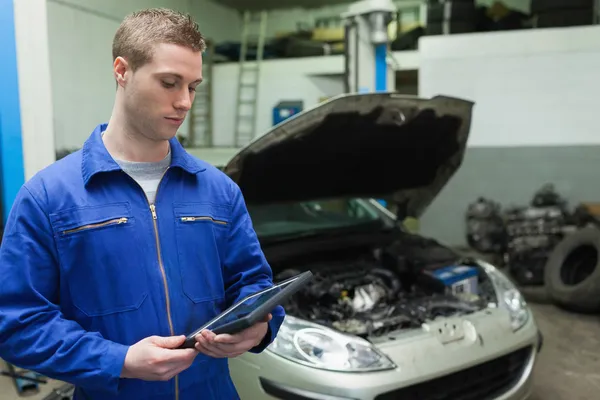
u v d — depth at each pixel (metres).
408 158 3.20
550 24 6.07
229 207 1.37
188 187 1.30
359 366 2.09
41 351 1.07
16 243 1.11
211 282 1.29
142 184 1.24
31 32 2.92
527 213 5.63
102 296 1.15
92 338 1.10
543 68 6.08
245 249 1.38
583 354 3.67
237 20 9.79
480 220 6.31
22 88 2.92
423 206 3.73
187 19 1.16
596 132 6.01
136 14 1.16
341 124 2.58
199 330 1.14
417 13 8.77
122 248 1.17
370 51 4.82
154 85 1.10
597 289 4.19
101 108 6.48
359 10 4.74
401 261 3.00
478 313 2.54
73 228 1.14
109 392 1.08
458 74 6.36
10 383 3.27
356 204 3.74
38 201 1.13
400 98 2.56
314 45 7.93
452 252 3.16
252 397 2.19
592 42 5.88
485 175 6.50
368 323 2.37
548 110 6.14
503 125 6.33
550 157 6.22
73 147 6.04
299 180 3.00
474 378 2.32
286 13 9.63
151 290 1.19
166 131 1.16
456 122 2.95
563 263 4.67
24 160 2.96
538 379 3.30
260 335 1.18
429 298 2.68
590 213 5.41
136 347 1.07
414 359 2.17
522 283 5.25
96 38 6.34
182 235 1.25
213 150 4.50
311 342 2.19
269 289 1.23
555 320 4.34
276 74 7.86
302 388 2.07
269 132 2.40
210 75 8.23
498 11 6.82
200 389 1.29
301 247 3.09
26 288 1.10
